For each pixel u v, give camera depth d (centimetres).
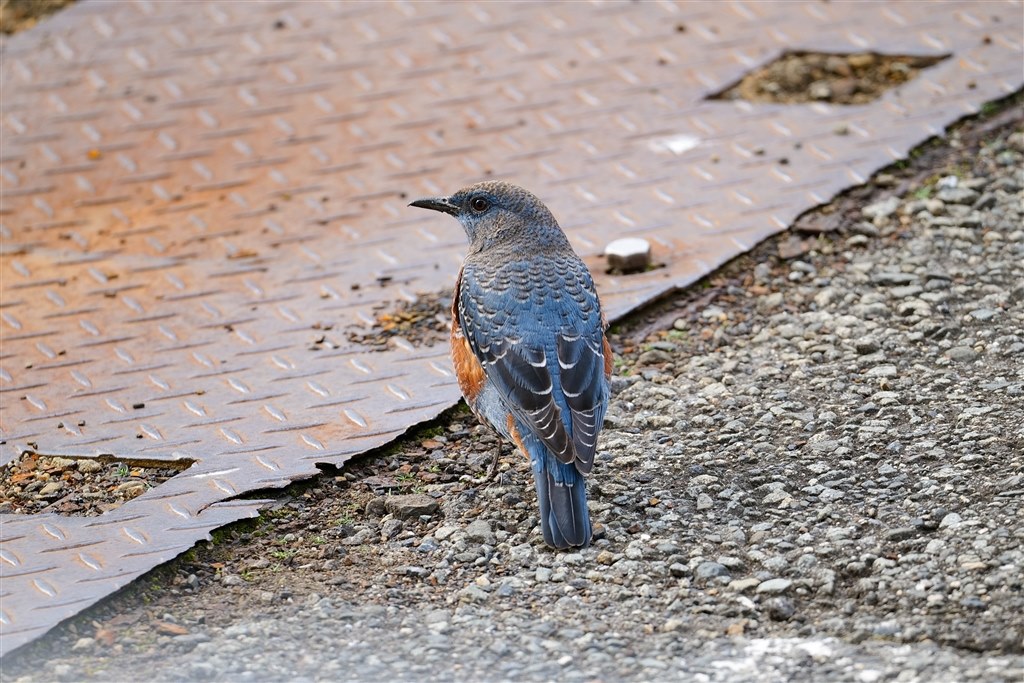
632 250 1409
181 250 1489
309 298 1398
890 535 995
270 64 1836
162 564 1006
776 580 956
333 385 1254
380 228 1517
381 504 1084
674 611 938
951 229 1457
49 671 900
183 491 1102
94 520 1069
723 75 1772
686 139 1647
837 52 1798
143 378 1277
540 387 1040
